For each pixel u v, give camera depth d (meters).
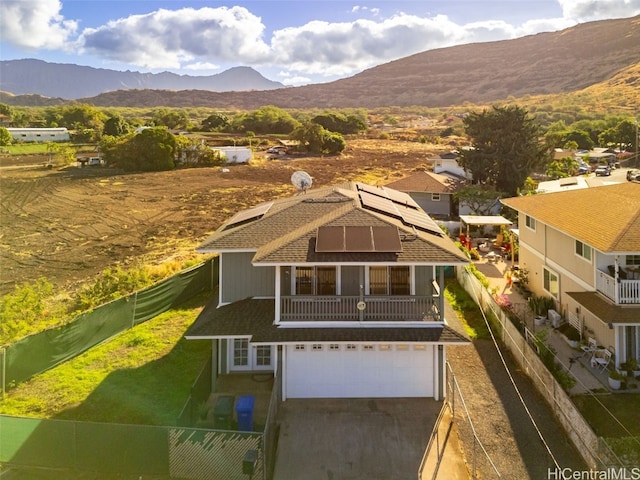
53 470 12.55
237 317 17.20
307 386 16.70
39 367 18.11
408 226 18.59
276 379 15.99
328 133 110.06
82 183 68.62
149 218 48.19
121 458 12.47
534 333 20.33
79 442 12.52
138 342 20.94
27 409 15.77
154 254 35.75
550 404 15.73
